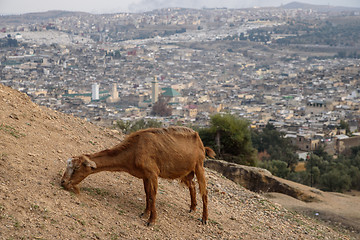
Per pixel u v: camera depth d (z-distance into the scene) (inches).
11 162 294.0
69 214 260.4
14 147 321.4
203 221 337.7
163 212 327.3
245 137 1227.9
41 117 423.8
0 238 214.7
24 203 250.2
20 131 357.1
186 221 330.0
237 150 1225.4
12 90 451.5
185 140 315.3
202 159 329.7
